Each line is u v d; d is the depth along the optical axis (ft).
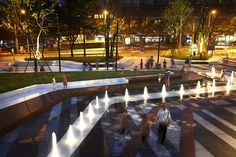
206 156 33.42
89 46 243.81
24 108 50.83
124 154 33.63
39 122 46.32
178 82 82.53
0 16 125.90
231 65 129.18
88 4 139.54
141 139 38.52
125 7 175.01
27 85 67.97
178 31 193.16
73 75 86.33
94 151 34.53
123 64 126.31
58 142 37.50
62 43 255.91
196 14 199.52
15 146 36.09
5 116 45.06
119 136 39.75
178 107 56.80
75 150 34.86
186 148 35.68
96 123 45.85
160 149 35.24
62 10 139.13
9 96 58.85
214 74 102.17
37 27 123.85
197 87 77.10
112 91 70.74
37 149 35.14
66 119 48.03
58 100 60.08
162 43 281.54
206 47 160.56
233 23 220.23
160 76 85.46
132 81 80.23
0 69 113.91
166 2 267.59
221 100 62.85
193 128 43.62
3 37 193.47
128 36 270.46
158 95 67.82
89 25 144.87
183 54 173.78
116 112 52.60
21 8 99.96
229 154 34.09
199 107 56.70
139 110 54.13
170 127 44.01
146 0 264.52
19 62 125.39
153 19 244.22
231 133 41.50
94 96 66.23
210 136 40.14
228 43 258.98
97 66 115.03
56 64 124.77
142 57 163.84
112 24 162.30
